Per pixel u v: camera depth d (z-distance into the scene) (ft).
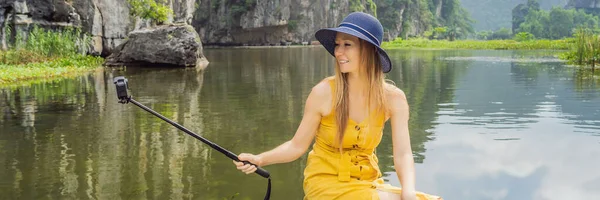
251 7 168.76
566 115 22.86
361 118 8.66
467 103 27.04
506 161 15.43
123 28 68.74
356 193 8.49
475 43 158.61
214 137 18.69
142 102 27.20
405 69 53.42
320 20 186.91
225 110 24.52
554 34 317.42
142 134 18.98
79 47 59.57
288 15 174.09
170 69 51.75
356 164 8.74
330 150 8.87
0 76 37.81
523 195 12.78
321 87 8.77
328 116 8.71
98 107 25.00
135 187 13.23
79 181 13.73
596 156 15.88
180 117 22.61
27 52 49.19
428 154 16.26
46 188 13.21
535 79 39.99
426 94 31.27
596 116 22.48
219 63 63.62
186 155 16.08
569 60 67.10
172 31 54.39
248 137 18.71
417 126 20.67
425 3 276.00
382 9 231.30
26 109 24.52
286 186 13.19
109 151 16.63
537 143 17.56
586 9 367.45
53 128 20.10
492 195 12.74
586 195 12.73
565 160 15.52
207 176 14.02
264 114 23.38
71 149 16.88
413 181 8.45
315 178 8.88
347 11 198.18
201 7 174.81
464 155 16.15
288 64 61.98
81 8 60.34
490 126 20.52
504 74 45.55
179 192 12.82
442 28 271.69
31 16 54.34
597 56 59.11
